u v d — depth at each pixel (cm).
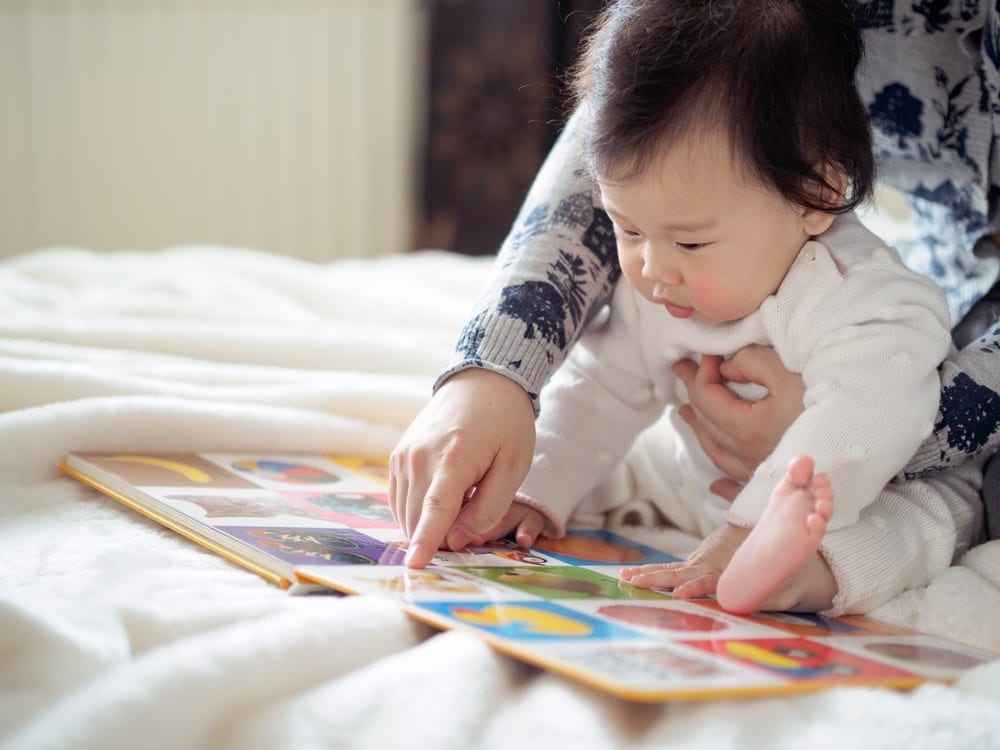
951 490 88
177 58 266
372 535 84
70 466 95
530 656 58
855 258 84
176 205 272
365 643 62
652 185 78
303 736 52
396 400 114
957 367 86
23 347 118
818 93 79
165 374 117
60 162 267
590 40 89
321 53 267
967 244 99
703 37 78
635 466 106
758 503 77
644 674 56
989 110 90
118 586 69
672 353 93
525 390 85
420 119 271
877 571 77
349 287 160
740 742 53
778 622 73
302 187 273
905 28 90
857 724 55
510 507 92
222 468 99
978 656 70
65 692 56
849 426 77
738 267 81
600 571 82
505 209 272
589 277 93
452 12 266
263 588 73
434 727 52
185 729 52
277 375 121
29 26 262
